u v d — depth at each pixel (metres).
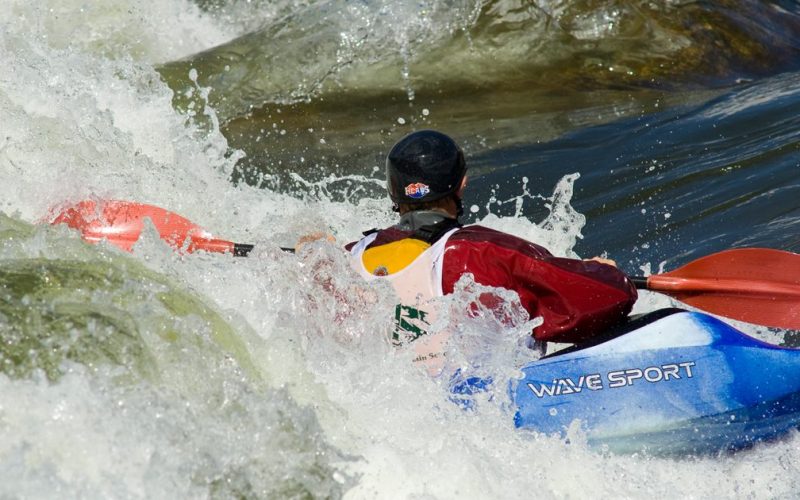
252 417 11.17
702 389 13.70
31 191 16.39
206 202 19.39
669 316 14.43
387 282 13.47
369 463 11.57
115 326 11.78
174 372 11.55
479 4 32.56
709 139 25.83
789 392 13.89
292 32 32.75
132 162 18.39
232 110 30.77
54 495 9.73
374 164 26.86
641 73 31.38
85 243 13.68
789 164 23.06
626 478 12.76
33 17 33.00
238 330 12.84
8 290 11.99
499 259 13.33
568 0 32.56
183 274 13.82
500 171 25.52
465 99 30.88
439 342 13.49
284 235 15.86
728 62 31.81
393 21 32.31
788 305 16.06
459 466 11.70
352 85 31.66
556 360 13.88
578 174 24.45
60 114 19.09
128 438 10.43
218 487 10.45
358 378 12.95
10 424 10.30
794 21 34.34
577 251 20.73
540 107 29.94
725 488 12.95
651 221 21.48
